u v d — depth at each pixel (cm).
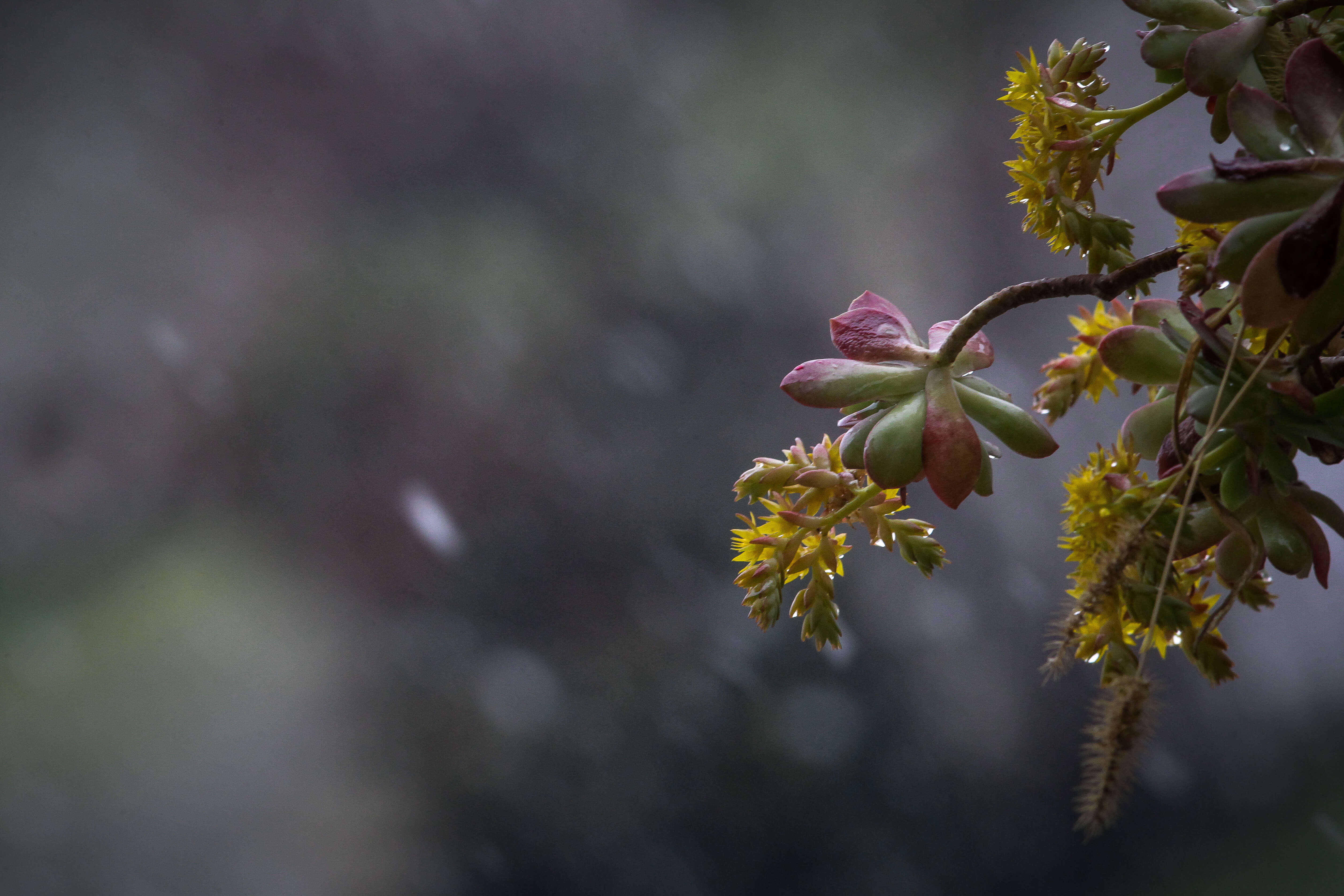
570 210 1623
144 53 1603
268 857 1168
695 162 1644
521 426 1488
